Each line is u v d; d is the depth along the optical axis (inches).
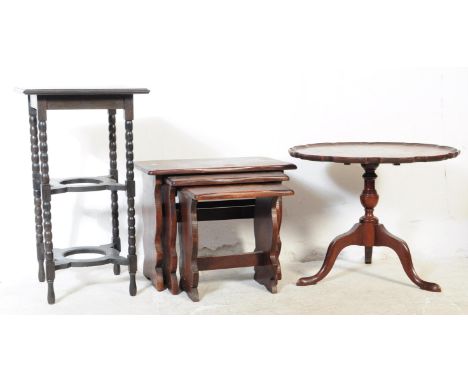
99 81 162.1
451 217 180.2
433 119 177.3
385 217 179.9
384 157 137.7
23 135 158.9
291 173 174.6
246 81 168.4
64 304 142.3
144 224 159.6
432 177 179.5
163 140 166.9
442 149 156.1
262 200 151.9
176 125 167.0
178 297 147.4
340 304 142.6
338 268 169.3
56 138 161.8
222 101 168.2
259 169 147.2
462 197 179.9
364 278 160.9
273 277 149.6
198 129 168.2
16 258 162.9
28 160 159.8
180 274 152.6
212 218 156.3
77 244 166.9
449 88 176.6
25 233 162.2
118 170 166.4
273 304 142.7
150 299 145.9
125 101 139.6
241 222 172.9
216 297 147.4
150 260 156.3
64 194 164.2
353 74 172.6
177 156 168.2
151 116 165.6
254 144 171.3
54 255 150.6
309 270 168.1
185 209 144.7
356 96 173.5
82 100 136.3
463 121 178.2
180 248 151.0
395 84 174.6
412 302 143.6
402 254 153.4
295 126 172.2
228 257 149.5
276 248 149.1
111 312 137.3
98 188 142.8
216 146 169.6
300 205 176.1
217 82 167.3
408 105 175.9
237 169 145.9
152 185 148.9
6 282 156.9
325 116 173.0
